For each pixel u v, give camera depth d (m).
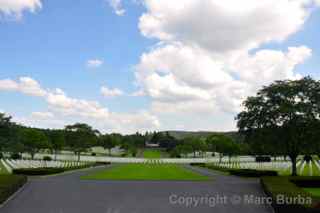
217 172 44.00
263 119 31.77
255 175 33.25
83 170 46.34
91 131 76.69
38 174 33.75
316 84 31.44
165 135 185.25
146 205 16.16
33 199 17.78
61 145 85.69
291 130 30.39
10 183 19.00
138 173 39.97
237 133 35.16
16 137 31.72
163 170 48.09
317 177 26.72
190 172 43.50
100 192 20.58
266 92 32.84
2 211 14.65
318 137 29.73
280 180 21.92
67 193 20.09
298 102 31.03
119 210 14.93
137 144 173.25
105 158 80.38
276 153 33.69
